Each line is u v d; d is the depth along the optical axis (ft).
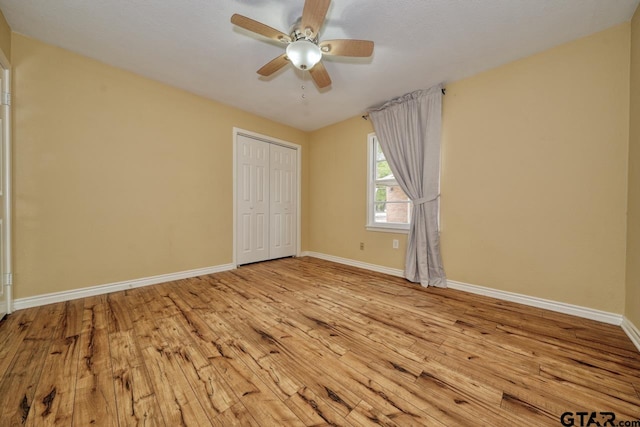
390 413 3.55
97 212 7.96
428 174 9.16
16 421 3.36
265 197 12.82
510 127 7.63
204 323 6.18
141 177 8.80
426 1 5.47
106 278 8.16
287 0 5.51
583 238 6.55
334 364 4.64
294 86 9.37
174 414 3.51
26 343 5.19
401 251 10.59
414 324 6.21
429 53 7.27
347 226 12.66
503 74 7.75
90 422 3.36
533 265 7.30
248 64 8.04
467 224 8.55
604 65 6.21
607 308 6.26
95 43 7.06
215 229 10.83
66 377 4.19
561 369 4.49
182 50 7.34
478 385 4.10
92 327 5.90
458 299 7.88
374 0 5.44
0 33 5.94
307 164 14.80
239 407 3.64
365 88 9.38
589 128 6.41
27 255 6.86
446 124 9.00
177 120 9.62
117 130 8.27
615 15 5.76
